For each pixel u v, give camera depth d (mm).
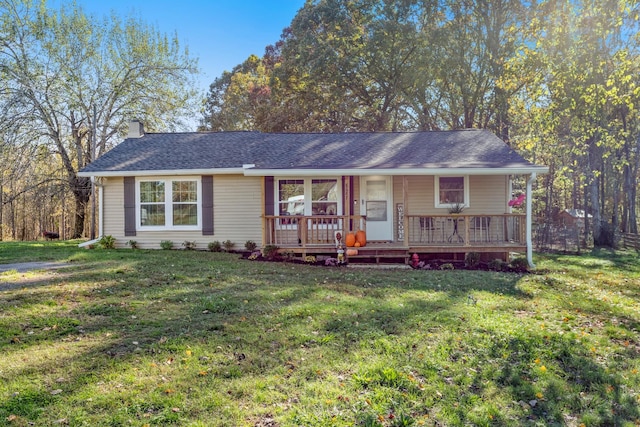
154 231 12758
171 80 20562
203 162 12578
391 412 3268
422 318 5527
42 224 27188
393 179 12086
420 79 22297
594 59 11625
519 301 6773
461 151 11930
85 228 21516
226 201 12656
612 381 3967
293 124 26594
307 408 3271
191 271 8531
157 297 6355
